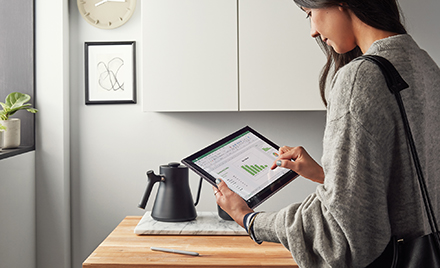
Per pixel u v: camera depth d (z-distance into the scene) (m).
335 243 0.61
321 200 0.64
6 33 1.73
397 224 0.61
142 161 1.86
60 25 1.75
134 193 1.87
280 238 0.71
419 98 0.61
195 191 1.87
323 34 0.74
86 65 1.82
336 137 0.62
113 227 1.87
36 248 1.78
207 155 1.23
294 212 0.71
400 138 0.60
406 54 0.63
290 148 1.24
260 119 1.85
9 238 1.51
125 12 1.81
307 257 0.65
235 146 1.28
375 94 0.59
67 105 1.81
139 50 1.83
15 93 1.64
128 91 1.83
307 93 1.54
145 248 1.19
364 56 0.63
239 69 1.55
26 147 1.68
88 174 1.86
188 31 1.54
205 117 1.85
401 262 0.60
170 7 1.54
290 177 1.18
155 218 1.41
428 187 0.62
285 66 1.54
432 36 1.75
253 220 0.80
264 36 1.54
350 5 0.66
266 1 1.53
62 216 1.79
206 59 1.55
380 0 0.66
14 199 1.56
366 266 0.62
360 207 0.59
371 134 0.59
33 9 1.73
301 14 1.53
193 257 1.12
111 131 1.86
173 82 1.55
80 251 1.87
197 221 1.42
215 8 1.54
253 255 1.14
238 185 1.13
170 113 1.86
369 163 0.59
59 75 1.76
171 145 1.86
